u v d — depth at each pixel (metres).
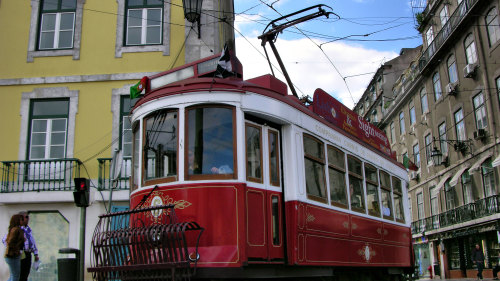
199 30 12.85
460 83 26.95
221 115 6.26
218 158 6.11
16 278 7.70
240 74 6.86
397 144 38.59
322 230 7.37
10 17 13.27
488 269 24.28
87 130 12.52
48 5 13.39
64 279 7.45
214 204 5.88
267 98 6.66
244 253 5.74
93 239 6.07
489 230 23.83
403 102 36.69
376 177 10.34
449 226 28.00
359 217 8.91
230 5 11.48
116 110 12.59
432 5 30.67
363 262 8.78
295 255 6.53
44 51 12.99
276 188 6.71
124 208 11.95
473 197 26.12
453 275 28.52
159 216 5.96
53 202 12.01
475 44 25.08
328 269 7.64
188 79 6.51
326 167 7.89
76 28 13.12
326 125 8.20
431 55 30.05
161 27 13.14
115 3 13.27
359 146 9.61
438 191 28.92
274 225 6.51
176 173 6.10
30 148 12.55
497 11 23.03
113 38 13.02
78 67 12.88
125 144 12.42
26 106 12.71
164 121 6.42
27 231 8.47
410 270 11.93
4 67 12.95
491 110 23.75
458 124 27.69
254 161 6.39
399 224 11.37
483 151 24.73
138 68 12.81
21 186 12.19
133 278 5.68
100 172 12.12
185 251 5.35
